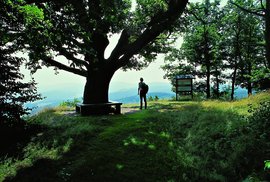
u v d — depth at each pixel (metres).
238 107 13.09
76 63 13.80
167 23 16.00
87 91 16.39
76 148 8.47
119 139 9.07
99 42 15.95
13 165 7.96
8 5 8.29
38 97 12.75
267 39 15.11
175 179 6.61
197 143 8.53
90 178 6.70
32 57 12.37
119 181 6.54
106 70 16.28
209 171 6.89
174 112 12.99
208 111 12.32
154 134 9.49
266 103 11.92
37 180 6.78
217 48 33.75
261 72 27.75
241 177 6.47
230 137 8.49
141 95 16.41
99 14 14.16
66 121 12.66
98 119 12.46
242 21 31.77
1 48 11.49
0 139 10.41
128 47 16.16
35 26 9.13
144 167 7.18
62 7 12.13
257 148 7.22
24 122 12.19
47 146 9.05
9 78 11.82
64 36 11.29
